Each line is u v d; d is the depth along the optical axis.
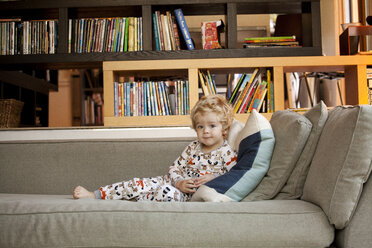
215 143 1.61
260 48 2.32
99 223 1.06
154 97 2.32
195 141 1.71
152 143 1.89
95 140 1.91
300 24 3.04
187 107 2.31
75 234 1.06
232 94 2.35
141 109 2.32
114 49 2.39
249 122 1.38
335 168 1.06
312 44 2.36
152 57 2.34
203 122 1.57
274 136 1.34
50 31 2.43
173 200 1.37
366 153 1.03
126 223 1.06
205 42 2.45
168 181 1.61
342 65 2.30
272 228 1.03
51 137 2.21
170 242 1.04
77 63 2.42
